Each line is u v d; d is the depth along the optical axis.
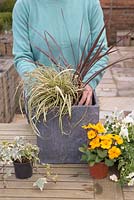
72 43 1.79
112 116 1.57
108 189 1.34
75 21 1.78
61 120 1.41
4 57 5.30
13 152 1.39
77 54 1.80
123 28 7.69
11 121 4.00
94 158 1.37
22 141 1.46
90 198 1.29
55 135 1.45
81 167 1.48
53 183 1.38
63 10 1.76
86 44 1.71
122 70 5.56
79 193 1.31
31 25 1.78
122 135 1.43
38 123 1.43
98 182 1.38
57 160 1.49
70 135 1.44
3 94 3.68
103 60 1.65
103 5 7.53
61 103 1.40
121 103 4.22
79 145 1.46
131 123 1.52
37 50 1.79
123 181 1.35
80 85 1.49
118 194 1.31
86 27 1.79
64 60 1.70
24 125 1.93
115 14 7.59
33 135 1.79
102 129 1.40
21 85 1.58
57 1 1.75
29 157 1.40
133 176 1.35
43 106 1.40
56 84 1.43
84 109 1.41
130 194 1.31
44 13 1.76
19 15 1.77
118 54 6.48
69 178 1.40
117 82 4.99
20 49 1.77
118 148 1.37
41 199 1.29
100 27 1.80
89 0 1.79
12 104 4.07
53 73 1.47
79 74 1.49
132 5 7.55
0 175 1.43
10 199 1.29
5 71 3.87
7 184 1.38
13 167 1.47
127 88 4.76
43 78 1.45
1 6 7.45
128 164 1.36
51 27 1.77
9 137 1.77
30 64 1.67
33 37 1.78
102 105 4.12
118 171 1.42
